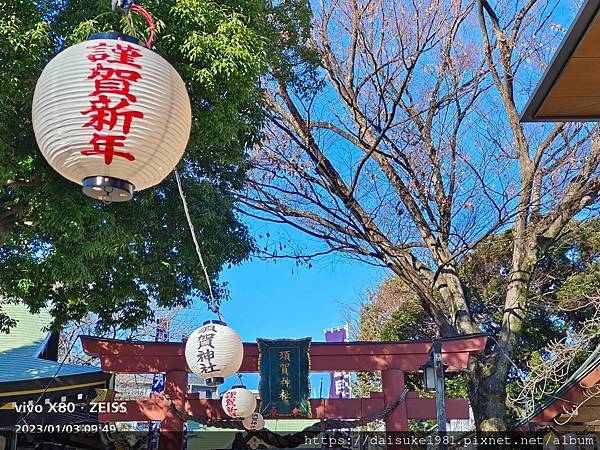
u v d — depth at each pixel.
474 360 10.65
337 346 9.64
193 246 9.52
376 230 11.04
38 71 6.77
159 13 6.98
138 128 2.72
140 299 9.84
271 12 10.03
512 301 10.71
